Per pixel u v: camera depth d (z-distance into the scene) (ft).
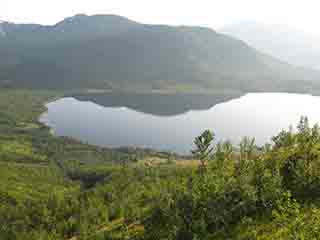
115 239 241.96
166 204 190.60
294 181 167.94
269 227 141.28
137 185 498.69
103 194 493.36
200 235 153.79
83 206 440.45
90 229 334.85
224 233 151.64
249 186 163.63
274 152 204.23
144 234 188.55
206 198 164.25
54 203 481.87
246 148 213.87
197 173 208.95
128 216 323.78
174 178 433.48
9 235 394.32
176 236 159.02
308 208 147.13
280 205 147.64
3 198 539.29
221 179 171.22
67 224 373.81
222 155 208.64
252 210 159.12
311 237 119.24
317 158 179.11
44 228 408.26
